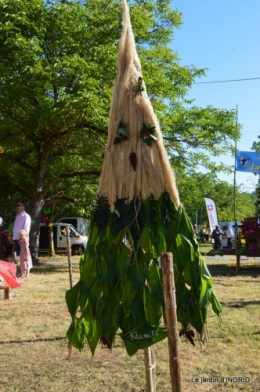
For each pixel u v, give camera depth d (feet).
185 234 10.26
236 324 22.97
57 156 57.41
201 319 10.11
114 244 10.19
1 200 76.48
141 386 15.43
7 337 21.36
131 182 10.31
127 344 9.64
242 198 181.27
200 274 10.18
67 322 24.03
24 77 45.11
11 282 30.17
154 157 10.43
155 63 53.83
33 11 49.06
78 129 50.57
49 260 68.74
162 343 20.12
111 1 53.47
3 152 55.26
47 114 45.52
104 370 17.01
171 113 56.65
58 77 45.88
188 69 59.62
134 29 53.01
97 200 10.73
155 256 10.03
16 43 45.39
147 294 9.83
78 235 83.10
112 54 48.11
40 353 19.04
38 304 28.71
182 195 120.88
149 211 10.17
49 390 15.17
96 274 10.28
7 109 48.44
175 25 64.44
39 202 56.95
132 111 10.55
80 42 49.55
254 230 49.08
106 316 9.99
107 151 10.74
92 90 45.44
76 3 51.47
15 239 42.45
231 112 57.00
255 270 49.73
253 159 46.83
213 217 79.51
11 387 15.40
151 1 63.36
